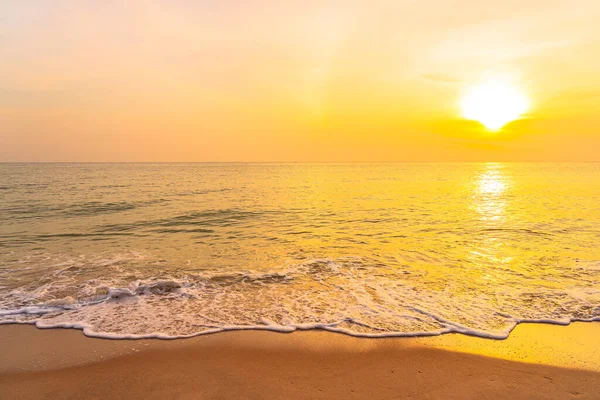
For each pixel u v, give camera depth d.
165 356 5.36
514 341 5.80
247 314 6.86
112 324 6.41
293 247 12.38
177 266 10.16
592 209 22.06
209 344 5.71
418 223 17.11
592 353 5.43
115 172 96.56
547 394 4.44
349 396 4.38
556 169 127.25
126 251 11.96
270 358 5.30
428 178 66.81
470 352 5.47
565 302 7.36
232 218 18.89
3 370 4.95
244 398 4.34
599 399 4.33
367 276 9.15
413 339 5.88
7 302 7.44
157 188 40.19
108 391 4.50
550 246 12.28
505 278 8.92
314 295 7.86
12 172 93.50
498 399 4.34
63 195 30.98
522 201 26.98
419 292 8.00
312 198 29.28
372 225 16.62
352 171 108.56
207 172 98.44
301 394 4.43
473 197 30.11
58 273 9.50
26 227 16.33
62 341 5.79
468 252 11.51
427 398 4.35
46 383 4.66
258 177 69.94
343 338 5.92
